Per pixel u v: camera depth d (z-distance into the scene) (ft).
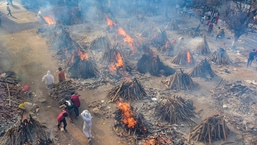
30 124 44.88
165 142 46.01
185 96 61.87
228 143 47.06
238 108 56.85
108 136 48.08
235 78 71.97
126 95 58.80
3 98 55.06
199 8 145.59
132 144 45.96
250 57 77.61
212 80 70.13
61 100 56.34
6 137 43.47
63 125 49.80
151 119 52.24
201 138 47.11
